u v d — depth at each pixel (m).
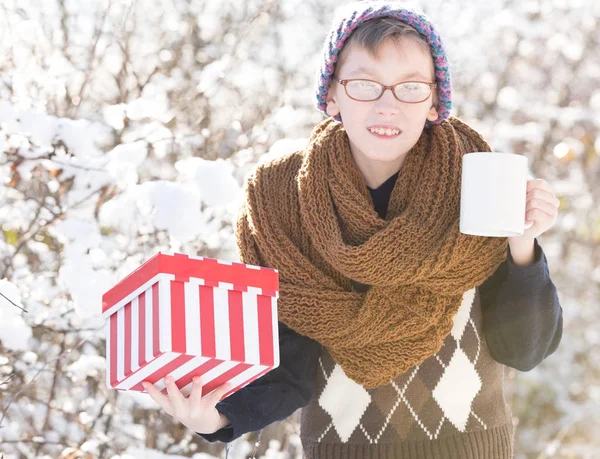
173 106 4.49
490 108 6.45
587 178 6.98
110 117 3.56
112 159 3.49
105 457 3.59
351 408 2.40
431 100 2.34
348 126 2.32
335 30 2.36
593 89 7.09
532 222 2.23
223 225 4.03
